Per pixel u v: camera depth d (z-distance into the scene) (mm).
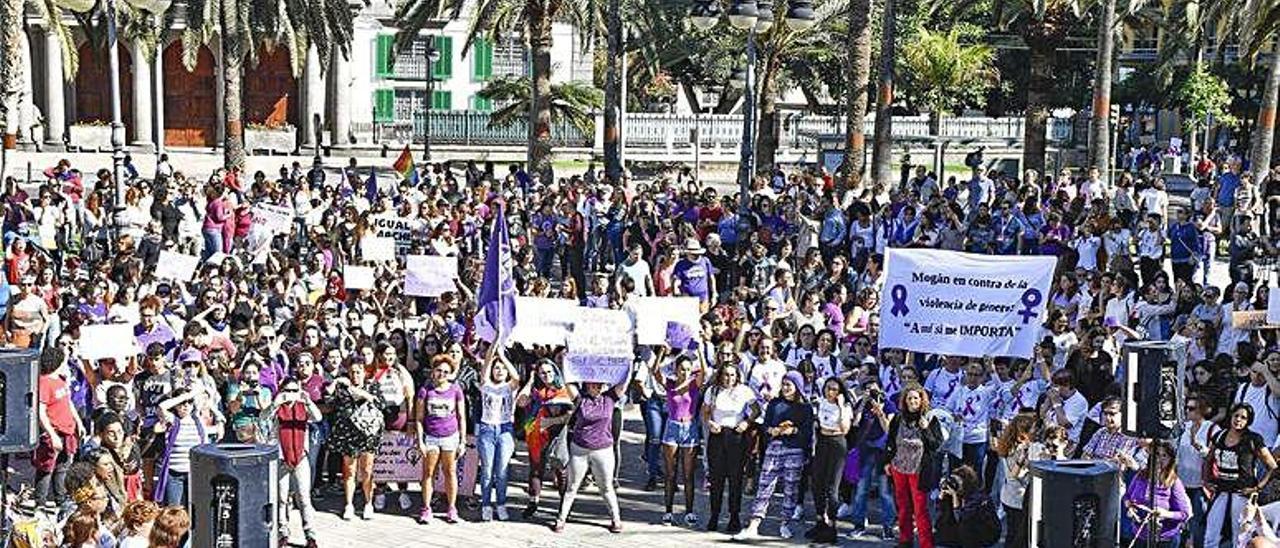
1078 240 24516
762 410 15812
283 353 16469
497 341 15438
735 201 27469
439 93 65938
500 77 64750
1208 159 49500
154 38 34281
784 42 44812
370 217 25750
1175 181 52875
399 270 22219
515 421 16469
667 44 47750
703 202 27047
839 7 45031
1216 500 13203
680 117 59469
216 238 26922
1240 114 64562
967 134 60375
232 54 38156
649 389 16672
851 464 14969
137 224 27906
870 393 14898
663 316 16328
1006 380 15617
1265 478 12883
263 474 9820
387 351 15508
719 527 15344
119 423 12836
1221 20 36312
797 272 22672
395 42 44156
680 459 16656
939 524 13945
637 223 26766
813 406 15594
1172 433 11328
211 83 62594
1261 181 34688
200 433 13750
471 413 16016
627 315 15156
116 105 30844
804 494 16000
